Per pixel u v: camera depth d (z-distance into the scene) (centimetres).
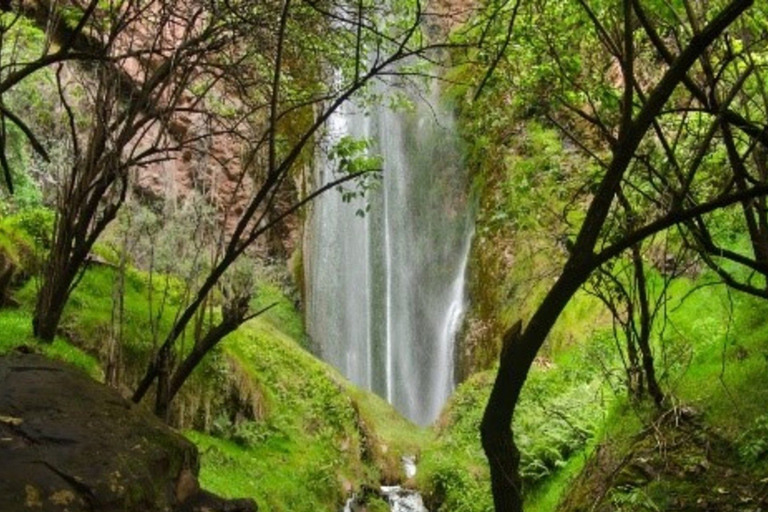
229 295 833
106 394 424
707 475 605
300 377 1233
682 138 714
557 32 668
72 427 379
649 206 683
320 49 670
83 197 666
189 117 1166
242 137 652
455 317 1770
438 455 1227
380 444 1273
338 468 1094
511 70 719
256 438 1009
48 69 865
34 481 334
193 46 633
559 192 867
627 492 620
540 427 964
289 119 1469
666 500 589
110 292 910
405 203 1931
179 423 912
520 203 812
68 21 619
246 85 649
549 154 924
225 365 1001
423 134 1898
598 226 412
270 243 1808
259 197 566
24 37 804
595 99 698
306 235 1859
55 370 433
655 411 705
